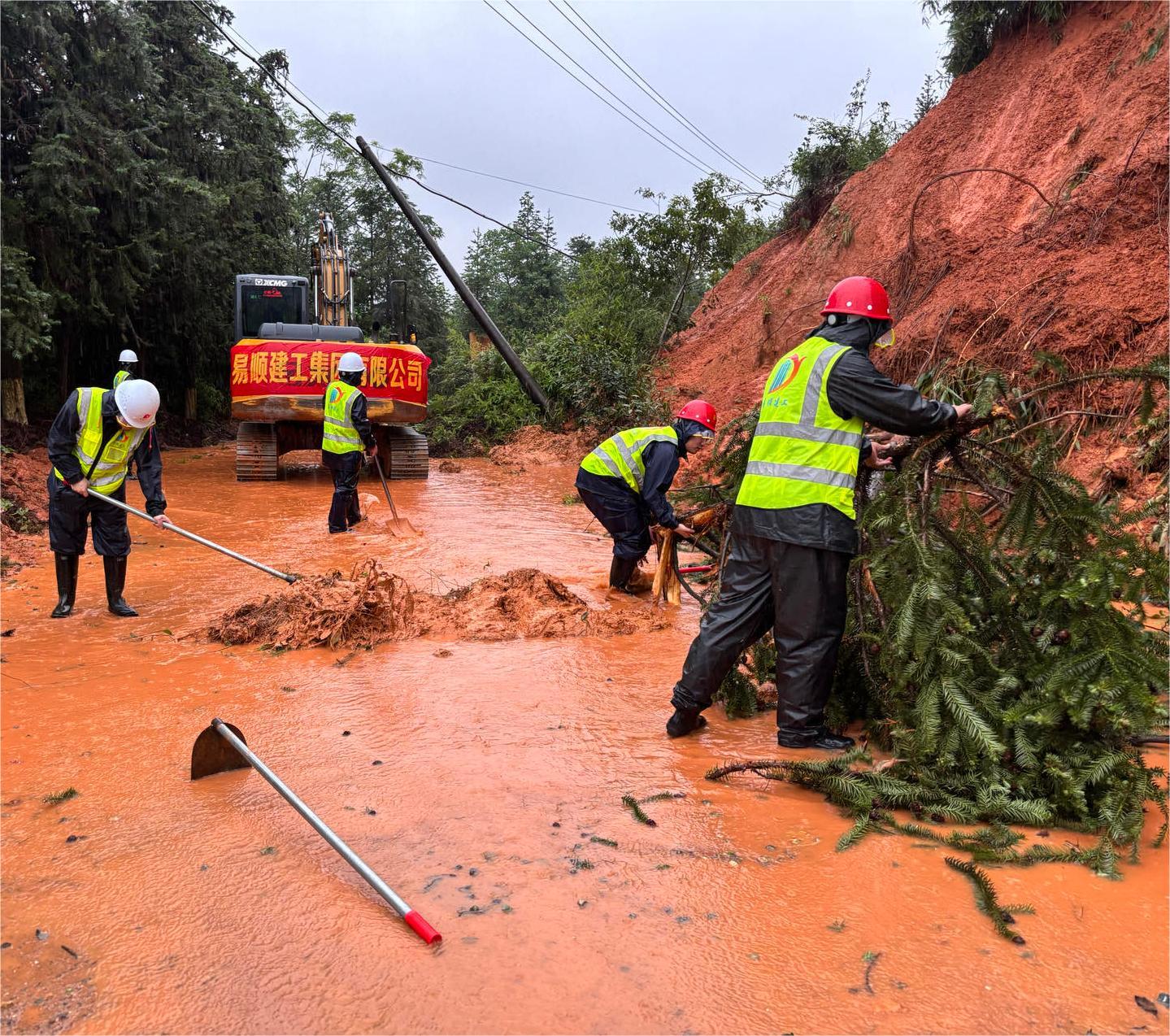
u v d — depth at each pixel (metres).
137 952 2.49
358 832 3.16
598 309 20.81
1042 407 5.90
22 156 15.62
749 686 4.51
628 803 3.43
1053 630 3.82
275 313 16.16
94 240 16.58
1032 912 2.72
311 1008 2.27
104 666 4.99
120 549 6.06
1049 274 9.25
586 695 4.64
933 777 3.53
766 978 2.40
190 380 22.38
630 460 6.45
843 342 3.93
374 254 42.06
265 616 5.59
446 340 43.41
